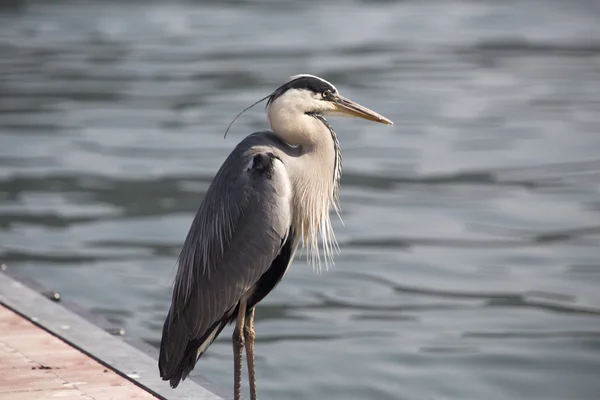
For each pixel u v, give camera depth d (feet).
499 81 100.58
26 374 24.66
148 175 64.59
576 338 39.37
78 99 89.86
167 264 48.06
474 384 35.09
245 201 22.63
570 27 141.08
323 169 23.59
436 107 87.45
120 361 25.50
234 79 98.78
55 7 159.63
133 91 93.50
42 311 29.48
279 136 23.72
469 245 51.42
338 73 102.22
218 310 22.85
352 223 55.11
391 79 99.66
